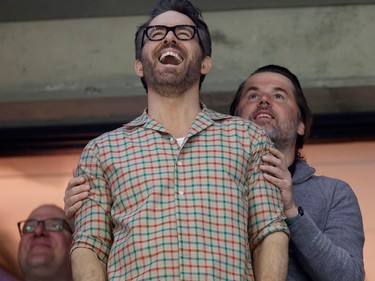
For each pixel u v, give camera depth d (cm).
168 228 700
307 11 1122
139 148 731
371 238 1076
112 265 705
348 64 1114
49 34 1122
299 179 838
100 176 734
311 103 1118
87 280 706
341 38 1119
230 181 720
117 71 1113
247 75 1108
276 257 714
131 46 1117
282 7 1120
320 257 769
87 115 1118
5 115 1115
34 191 1096
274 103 880
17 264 1032
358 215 825
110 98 1107
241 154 733
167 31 763
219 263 696
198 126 738
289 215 765
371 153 1110
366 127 1116
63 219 1027
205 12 1119
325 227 813
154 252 696
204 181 716
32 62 1118
